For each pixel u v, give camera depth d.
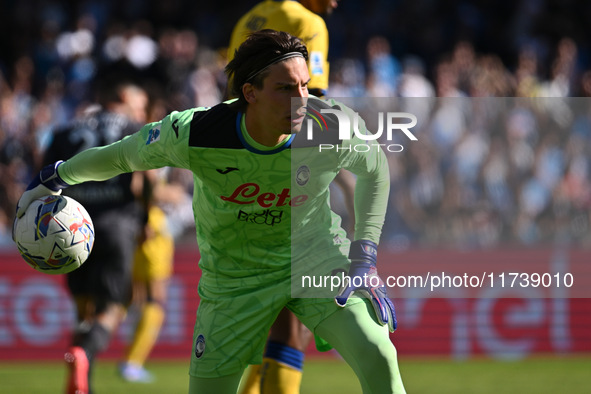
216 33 47.03
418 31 47.34
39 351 28.77
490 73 42.25
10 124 37.47
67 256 12.42
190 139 10.97
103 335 17.73
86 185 18.62
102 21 46.31
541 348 29.78
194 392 12.16
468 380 24.19
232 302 11.95
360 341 11.27
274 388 13.57
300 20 14.78
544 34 48.41
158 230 24.20
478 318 29.69
